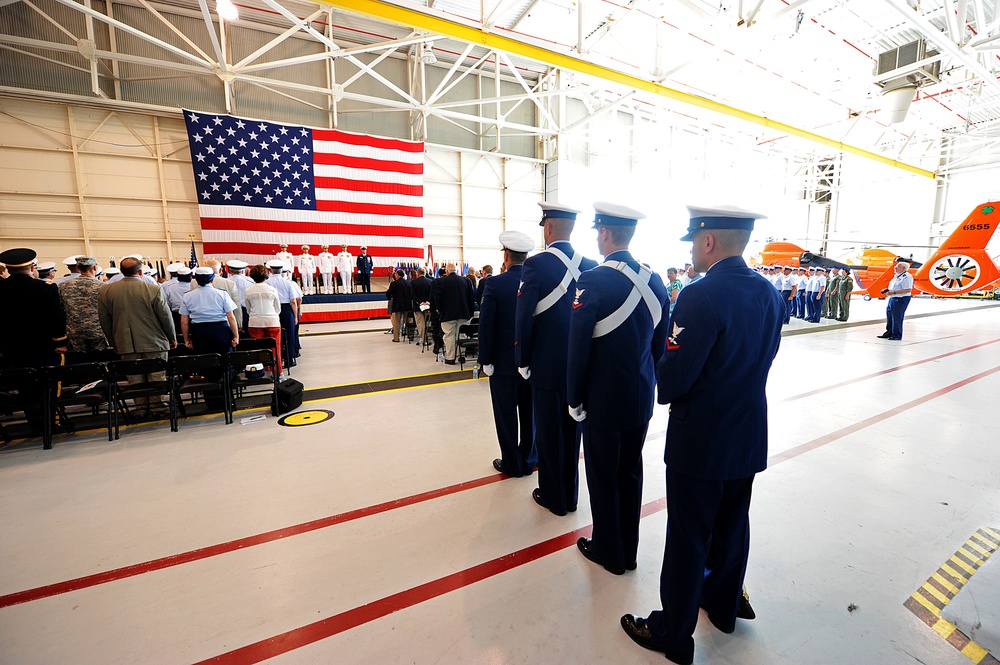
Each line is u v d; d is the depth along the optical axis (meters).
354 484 2.64
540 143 15.74
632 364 1.66
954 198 17.64
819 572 1.82
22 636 1.54
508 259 2.75
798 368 5.71
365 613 1.62
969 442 3.24
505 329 2.55
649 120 17.05
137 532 2.16
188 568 1.89
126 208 10.70
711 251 1.35
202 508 2.38
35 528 2.20
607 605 1.65
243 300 5.79
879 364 5.93
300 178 11.79
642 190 17.25
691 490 1.30
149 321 3.83
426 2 10.02
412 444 3.27
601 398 1.68
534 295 2.14
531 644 1.47
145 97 10.54
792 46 10.48
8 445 3.33
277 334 4.98
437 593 1.72
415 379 5.29
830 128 16.34
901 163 13.99
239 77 9.65
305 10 10.92
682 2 6.77
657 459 3.01
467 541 2.07
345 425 3.69
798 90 12.71
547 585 1.77
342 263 12.16
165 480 2.71
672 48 11.44
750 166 19.86
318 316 11.60
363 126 13.04
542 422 2.22
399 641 1.49
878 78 10.12
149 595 1.73
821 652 1.43
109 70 10.08
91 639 1.52
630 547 1.84
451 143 14.28
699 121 16.78
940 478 2.67
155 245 11.05
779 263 14.64
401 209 13.20
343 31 11.80
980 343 7.53
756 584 1.75
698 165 18.47
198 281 4.09
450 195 14.50
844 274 11.19
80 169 10.17
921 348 7.12
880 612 1.60
